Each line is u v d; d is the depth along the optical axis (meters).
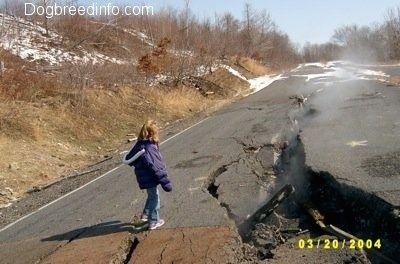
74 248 5.66
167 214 6.44
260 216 6.26
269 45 66.69
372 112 13.10
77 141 13.63
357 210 5.91
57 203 8.09
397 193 5.80
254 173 8.23
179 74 24.16
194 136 13.27
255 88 31.28
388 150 8.30
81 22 25.25
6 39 19.50
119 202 7.45
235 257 4.97
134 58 24.38
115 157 12.00
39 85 15.27
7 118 12.48
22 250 5.90
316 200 6.71
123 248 5.48
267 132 12.14
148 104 18.92
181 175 8.58
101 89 17.47
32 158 11.31
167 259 4.97
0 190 9.36
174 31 30.84
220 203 6.73
